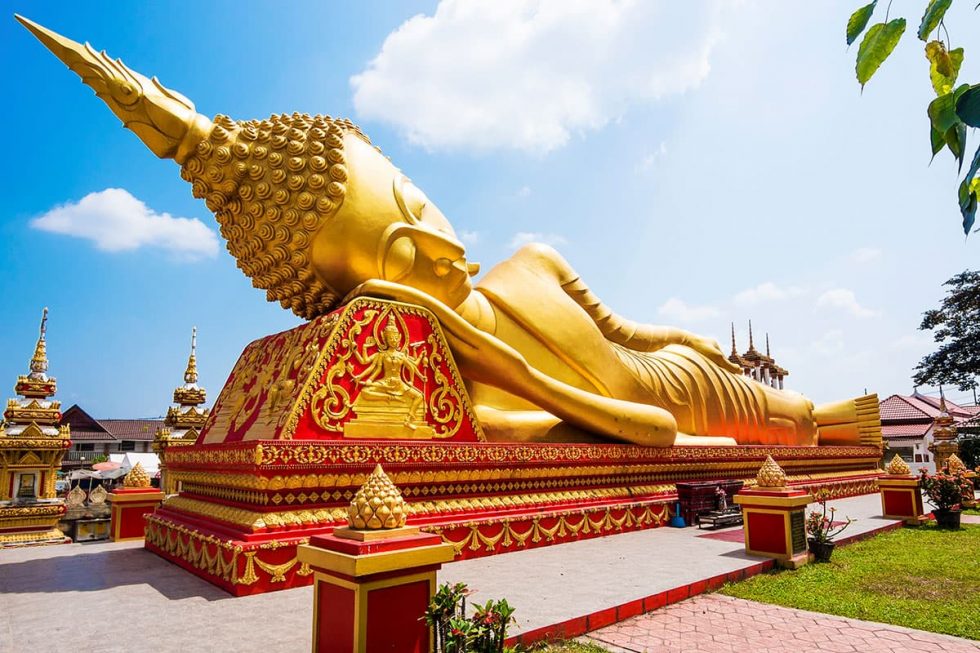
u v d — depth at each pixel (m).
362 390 8.45
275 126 9.51
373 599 3.95
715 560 8.43
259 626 5.50
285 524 7.16
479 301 11.95
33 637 5.19
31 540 11.35
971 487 16.70
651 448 12.34
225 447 7.98
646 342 15.88
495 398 11.77
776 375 25.70
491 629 3.80
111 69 8.77
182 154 9.28
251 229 9.52
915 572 8.22
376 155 10.18
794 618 6.15
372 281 9.15
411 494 8.55
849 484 18.77
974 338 30.17
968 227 1.72
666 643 5.40
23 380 12.12
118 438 43.91
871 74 1.90
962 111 1.56
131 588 7.01
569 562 8.30
